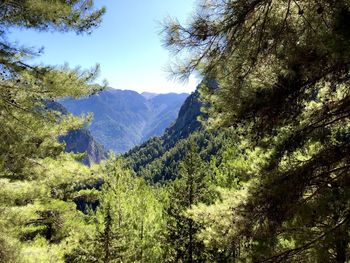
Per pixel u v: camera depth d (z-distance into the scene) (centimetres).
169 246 2359
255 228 562
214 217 646
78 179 977
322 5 406
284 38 482
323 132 585
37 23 658
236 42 486
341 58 374
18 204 873
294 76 475
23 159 803
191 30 473
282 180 555
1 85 649
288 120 541
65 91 681
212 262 1877
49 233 1631
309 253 559
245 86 513
